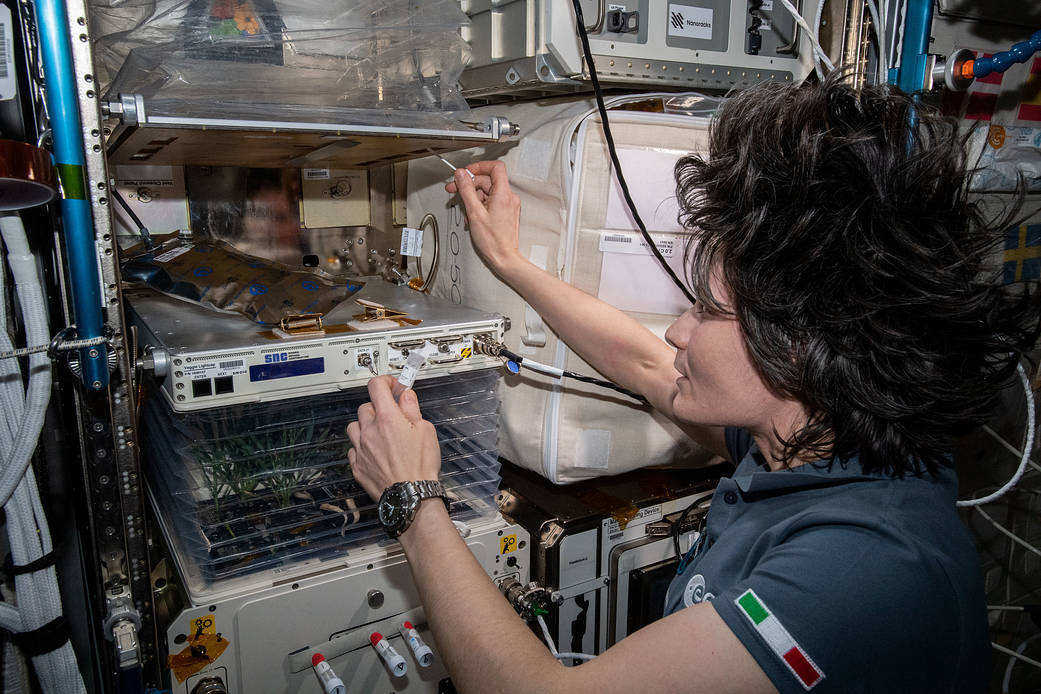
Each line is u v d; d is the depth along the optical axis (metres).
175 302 1.19
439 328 1.02
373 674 1.05
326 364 0.94
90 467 0.83
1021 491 1.62
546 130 1.13
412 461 0.77
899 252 0.55
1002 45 1.40
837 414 0.61
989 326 0.58
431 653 1.00
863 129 0.56
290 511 1.02
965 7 1.30
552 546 1.11
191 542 0.96
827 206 0.56
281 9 0.94
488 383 1.17
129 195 1.32
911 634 0.52
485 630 0.62
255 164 1.37
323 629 0.99
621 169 1.06
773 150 0.58
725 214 0.62
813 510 0.60
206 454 0.94
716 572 0.66
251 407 0.96
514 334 1.19
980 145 1.41
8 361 0.77
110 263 0.79
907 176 0.55
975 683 0.58
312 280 1.09
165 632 0.93
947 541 0.58
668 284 1.12
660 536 1.22
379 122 0.96
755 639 0.52
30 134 0.75
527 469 1.27
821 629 0.51
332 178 1.49
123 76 0.85
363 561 1.01
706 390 0.69
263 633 0.94
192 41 0.87
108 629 0.86
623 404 1.17
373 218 1.56
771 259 0.58
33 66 0.73
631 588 1.20
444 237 1.38
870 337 0.57
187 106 0.83
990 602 1.69
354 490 1.09
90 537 0.86
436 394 1.16
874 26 0.98
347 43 1.00
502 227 1.11
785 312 0.58
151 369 0.84
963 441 1.49
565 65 1.03
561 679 0.56
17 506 0.80
